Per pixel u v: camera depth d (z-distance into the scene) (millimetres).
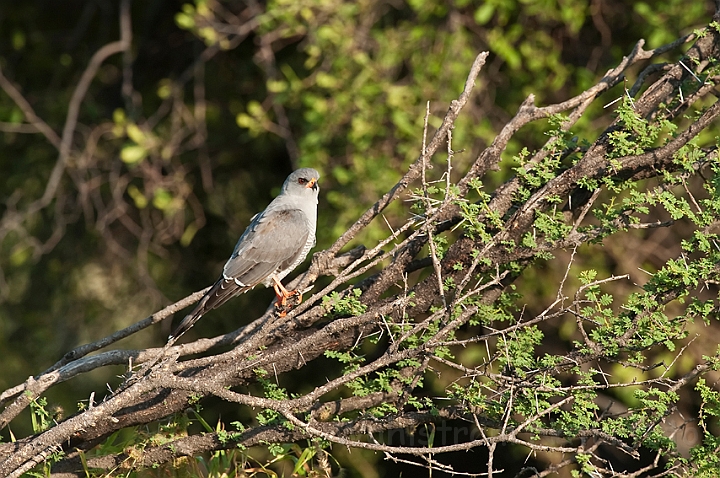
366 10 13766
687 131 7152
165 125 16375
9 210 15805
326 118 13312
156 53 16938
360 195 12961
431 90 13102
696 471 6539
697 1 12703
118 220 17156
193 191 16641
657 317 6793
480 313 7613
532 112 7707
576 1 13305
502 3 12750
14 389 7633
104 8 16312
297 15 14070
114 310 16938
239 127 16156
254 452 10867
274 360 6836
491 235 7441
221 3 16125
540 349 13703
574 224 7480
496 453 13414
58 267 17266
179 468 7742
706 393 6723
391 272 7793
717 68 7551
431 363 12875
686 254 7312
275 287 8586
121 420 7645
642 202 7062
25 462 7012
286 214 9133
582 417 6680
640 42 8086
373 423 7184
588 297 7078
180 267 16875
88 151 15242
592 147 7523
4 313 17156
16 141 16906
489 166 7695
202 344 8047
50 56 16828
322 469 7590
